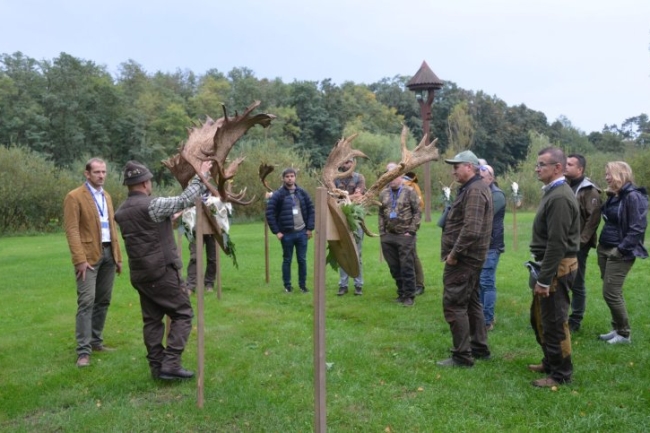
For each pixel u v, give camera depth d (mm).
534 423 4367
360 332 7020
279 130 51656
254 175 29562
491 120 67938
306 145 53688
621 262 6117
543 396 4836
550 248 4797
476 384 5164
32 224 28453
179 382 5340
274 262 12906
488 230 5453
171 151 55031
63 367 5840
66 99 52250
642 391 4867
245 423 4508
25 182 27969
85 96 52938
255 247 15836
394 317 7754
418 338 6703
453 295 5582
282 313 8078
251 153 31656
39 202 28422
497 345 6332
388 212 8539
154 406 4852
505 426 4363
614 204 6207
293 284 10383
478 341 5895
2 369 5848
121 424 4496
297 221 9398
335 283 10242
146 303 5391
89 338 5977
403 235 8453
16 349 6527
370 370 5625
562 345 5031
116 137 54531
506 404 4727
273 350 6336
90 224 5941
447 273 5621
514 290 9250
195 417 4605
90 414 4672
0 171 28219
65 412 4797
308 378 5426
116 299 9125
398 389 5152
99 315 6305
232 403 4832
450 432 4273
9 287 10703
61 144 52312
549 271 4816
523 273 10789
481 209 5348
